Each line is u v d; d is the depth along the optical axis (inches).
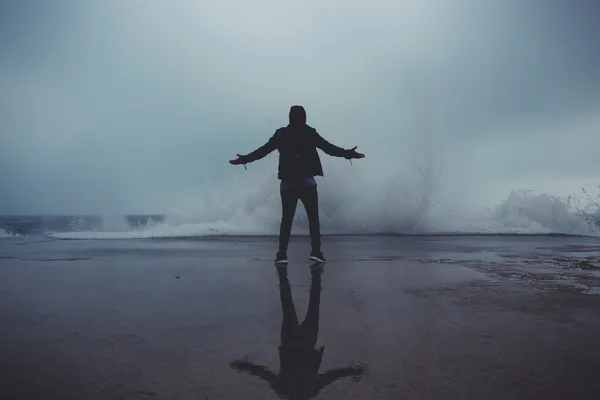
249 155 192.2
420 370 61.5
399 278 146.4
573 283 136.5
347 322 89.5
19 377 59.0
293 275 153.8
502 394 53.2
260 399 51.7
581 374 59.9
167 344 74.5
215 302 109.7
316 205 190.9
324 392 53.7
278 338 78.2
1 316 94.7
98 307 104.0
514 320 90.8
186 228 402.3
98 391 54.2
